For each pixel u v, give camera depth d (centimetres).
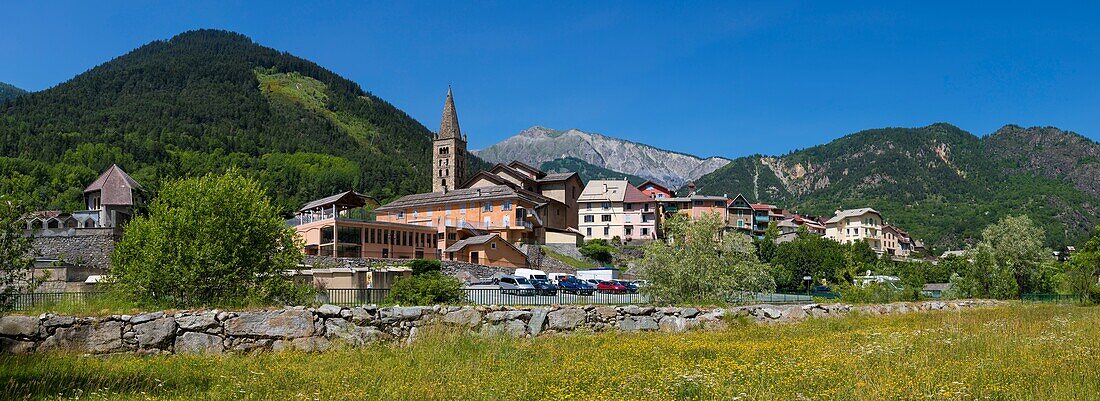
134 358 1472
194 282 2584
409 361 1426
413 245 8056
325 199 8519
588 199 11806
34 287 2169
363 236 7419
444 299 3047
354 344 1667
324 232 7300
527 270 6600
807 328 2161
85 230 5972
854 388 1110
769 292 3706
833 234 15662
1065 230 17075
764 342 1772
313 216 7812
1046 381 1145
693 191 15750
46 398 1047
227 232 2689
